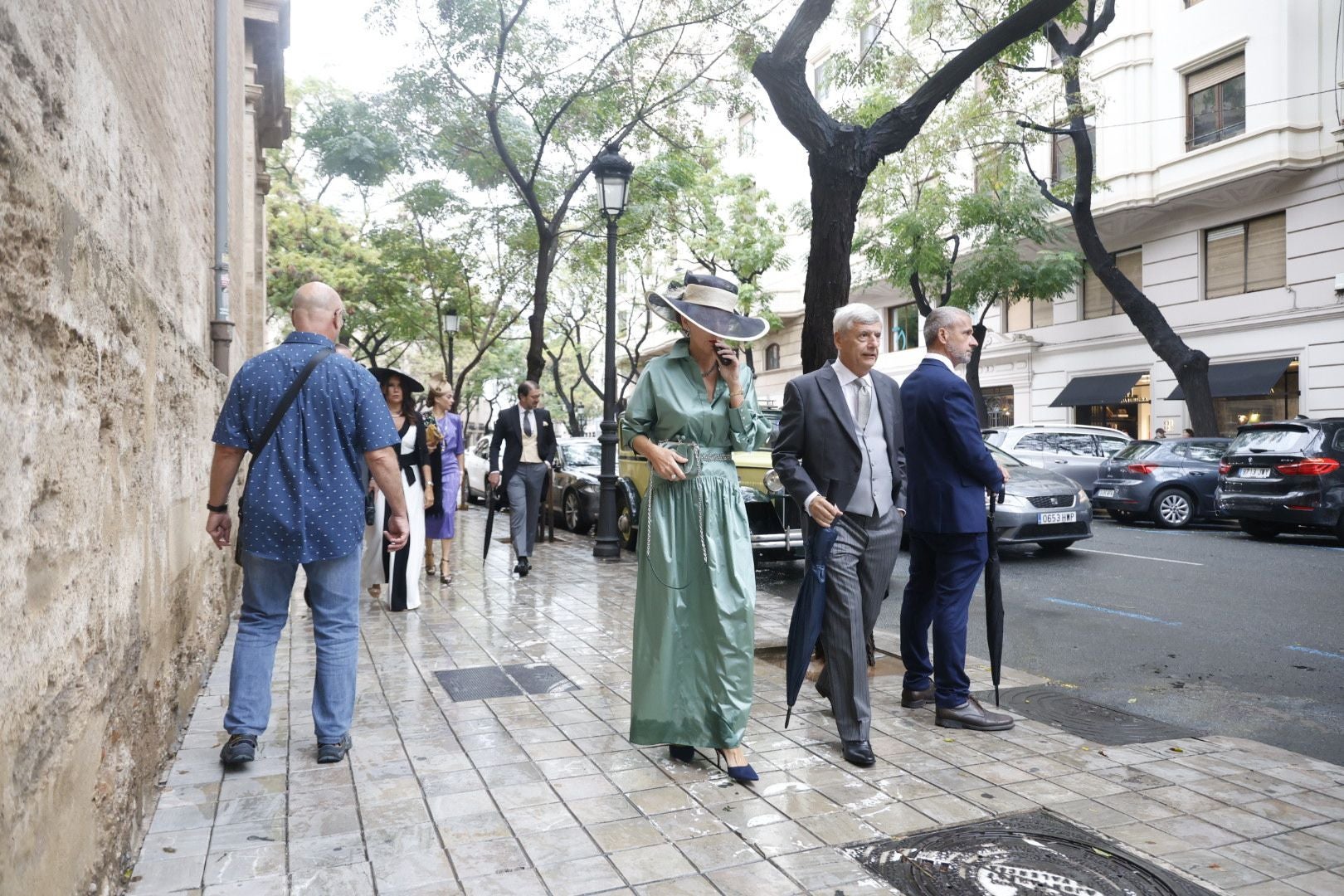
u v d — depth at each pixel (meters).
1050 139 22.25
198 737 4.15
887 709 4.72
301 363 3.89
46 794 1.91
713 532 3.79
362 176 19.48
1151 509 14.15
